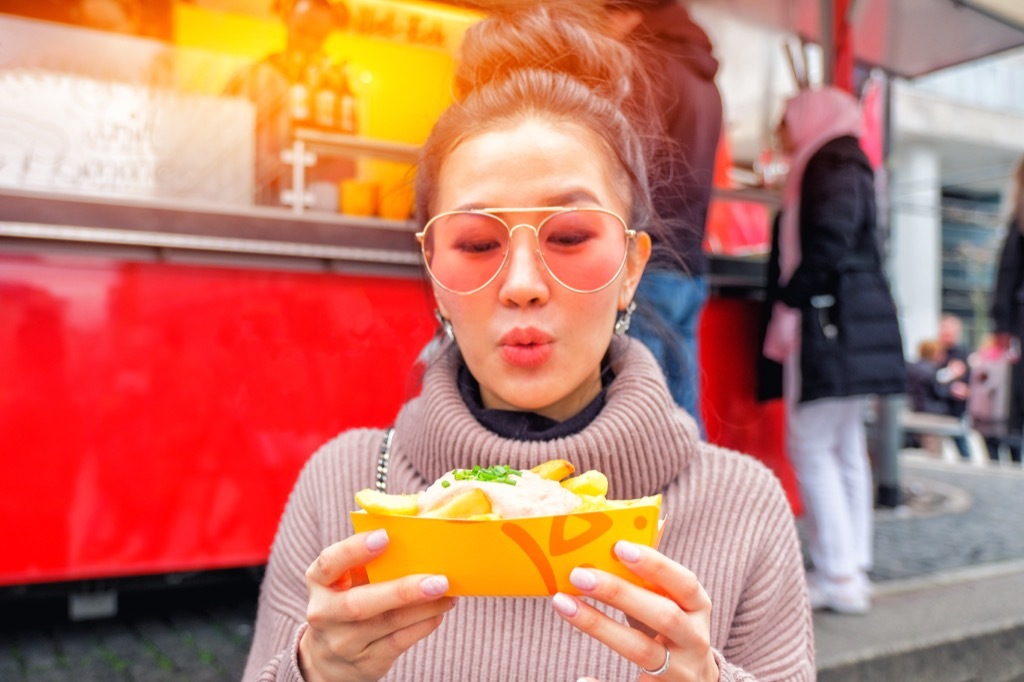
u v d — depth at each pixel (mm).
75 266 2629
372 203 3402
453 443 1149
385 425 3109
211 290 2822
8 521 2553
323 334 2994
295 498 1323
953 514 5551
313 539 1268
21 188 2494
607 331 1113
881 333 3252
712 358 3906
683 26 2525
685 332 2418
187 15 4211
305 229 2926
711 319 3908
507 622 1140
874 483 5801
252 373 2883
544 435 1173
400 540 840
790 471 4199
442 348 1314
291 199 3287
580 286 1071
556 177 1073
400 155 3395
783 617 1206
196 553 2801
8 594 2812
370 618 852
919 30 5148
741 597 1188
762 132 5480
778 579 1194
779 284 3527
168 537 2760
